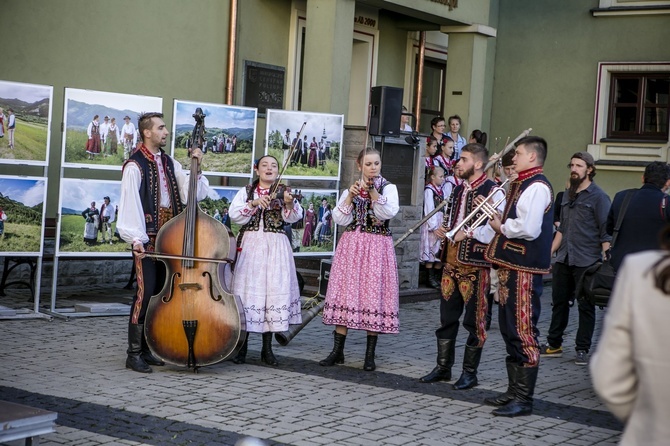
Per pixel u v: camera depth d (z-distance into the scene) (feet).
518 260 19.80
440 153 41.06
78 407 18.69
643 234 23.58
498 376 23.90
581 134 52.21
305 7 44.29
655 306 7.70
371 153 23.50
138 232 22.20
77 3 34.53
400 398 20.95
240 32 41.04
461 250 21.98
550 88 53.06
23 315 28.30
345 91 40.57
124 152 29.73
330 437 17.47
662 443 7.62
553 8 52.90
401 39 51.06
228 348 22.07
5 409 13.76
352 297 23.58
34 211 28.19
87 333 26.66
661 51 50.19
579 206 26.68
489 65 54.08
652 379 7.67
